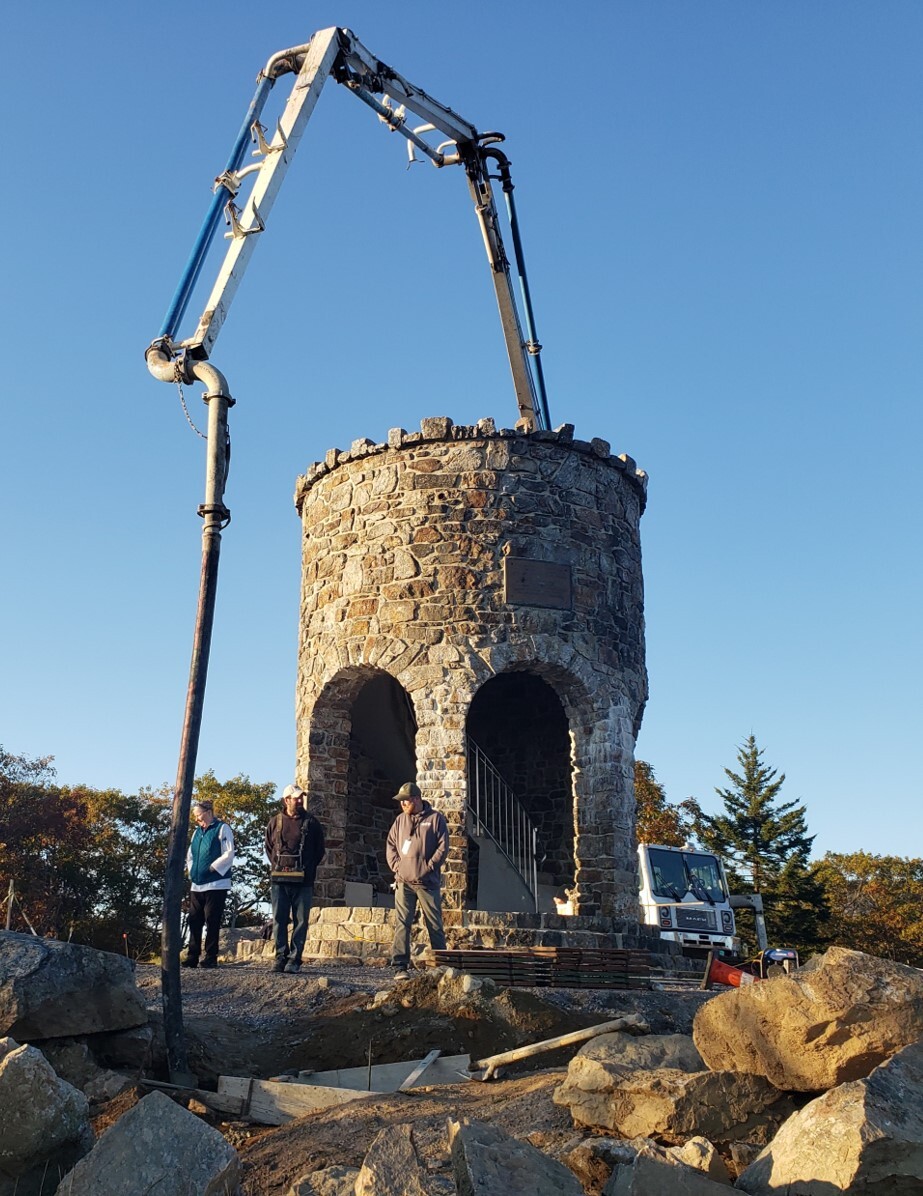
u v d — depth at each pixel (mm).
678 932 20953
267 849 12453
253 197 14367
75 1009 8188
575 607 17688
